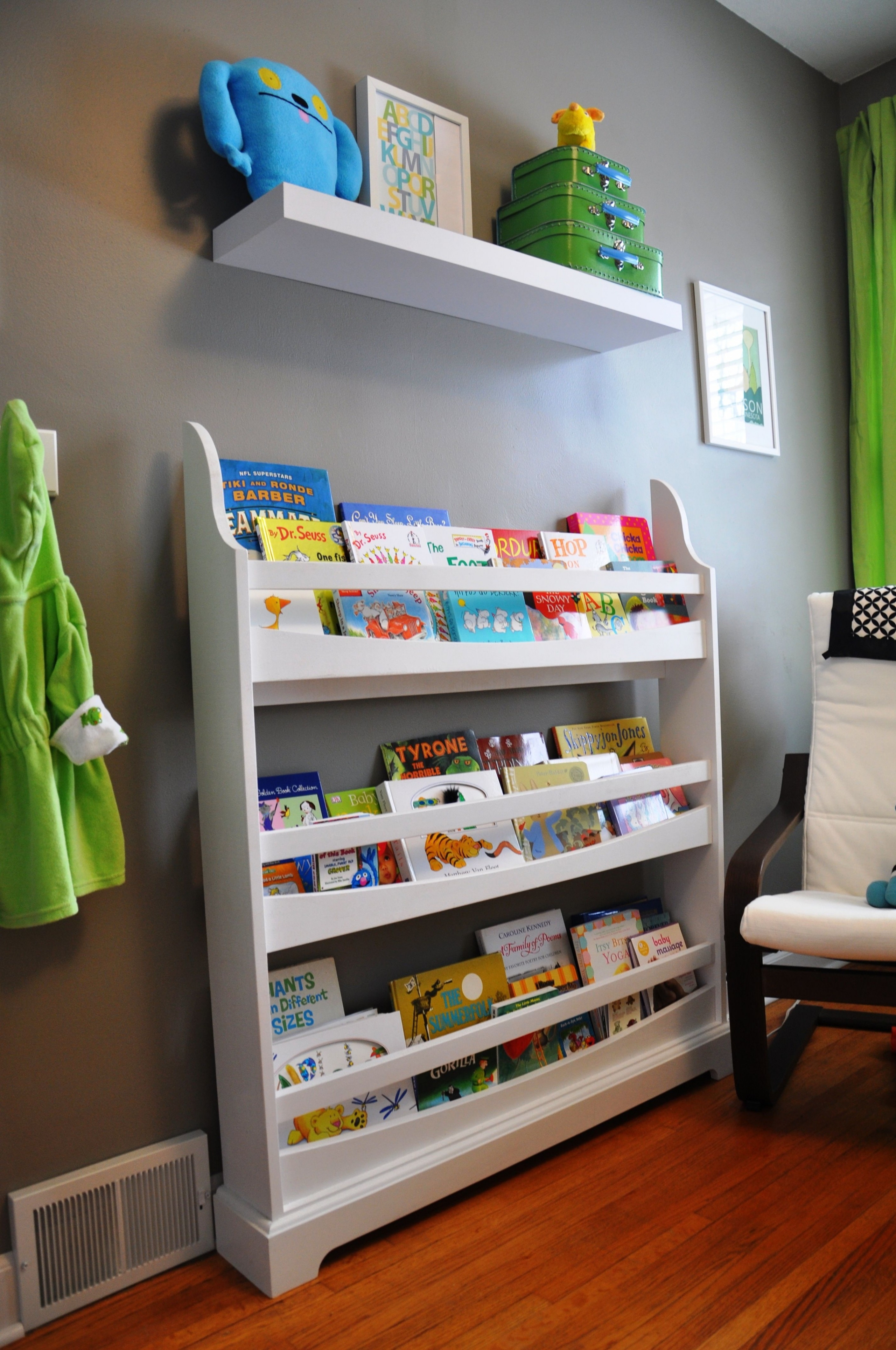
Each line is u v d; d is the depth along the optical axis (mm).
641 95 2344
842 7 2625
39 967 1346
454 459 1888
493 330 1970
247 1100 1382
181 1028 1479
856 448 2979
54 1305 1317
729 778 2525
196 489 1431
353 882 1570
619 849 1839
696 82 2512
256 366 1596
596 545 2002
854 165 2947
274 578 1370
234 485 1503
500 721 1941
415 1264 1400
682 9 2477
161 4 1497
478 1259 1402
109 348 1430
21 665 1246
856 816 2088
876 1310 1253
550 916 1940
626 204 1945
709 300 2492
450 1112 1557
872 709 2143
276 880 1499
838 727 2176
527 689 1997
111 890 1417
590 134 1909
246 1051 1375
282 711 1610
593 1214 1510
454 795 1719
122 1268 1383
